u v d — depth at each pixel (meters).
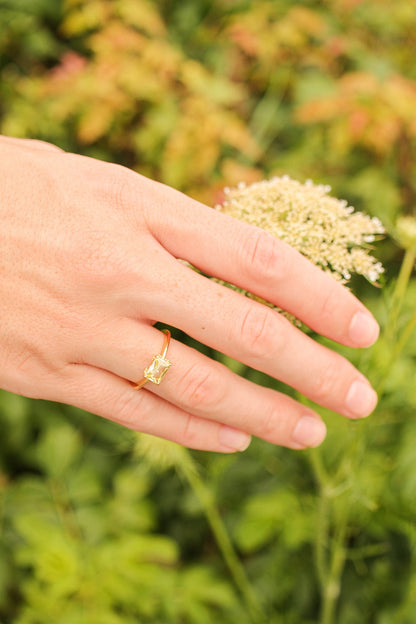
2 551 0.48
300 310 0.28
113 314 0.28
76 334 0.28
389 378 0.39
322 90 0.67
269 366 0.28
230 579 0.50
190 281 0.28
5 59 0.69
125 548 0.45
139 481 0.49
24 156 0.28
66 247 0.27
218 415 0.29
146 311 0.28
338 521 0.43
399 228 0.34
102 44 0.63
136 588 0.45
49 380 0.29
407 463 0.41
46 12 0.69
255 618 0.46
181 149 0.60
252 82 0.71
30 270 0.27
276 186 0.31
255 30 0.67
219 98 0.62
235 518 0.51
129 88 0.61
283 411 0.30
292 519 0.44
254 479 0.49
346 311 0.28
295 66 0.69
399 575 0.44
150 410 0.30
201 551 0.53
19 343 0.28
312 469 0.46
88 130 0.61
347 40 0.68
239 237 0.28
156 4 0.72
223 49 0.71
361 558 0.44
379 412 0.40
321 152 0.63
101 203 0.28
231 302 0.28
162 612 0.46
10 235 0.27
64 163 0.28
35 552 0.44
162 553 0.45
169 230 0.28
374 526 0.43
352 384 0.29
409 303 0.41
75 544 0.45
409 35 0.70
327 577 0.44
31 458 0.54
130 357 0.28
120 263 0.27
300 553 0.47
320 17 0.70
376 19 0.70
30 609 0.44
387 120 0.57
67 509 0.49
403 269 0.34
